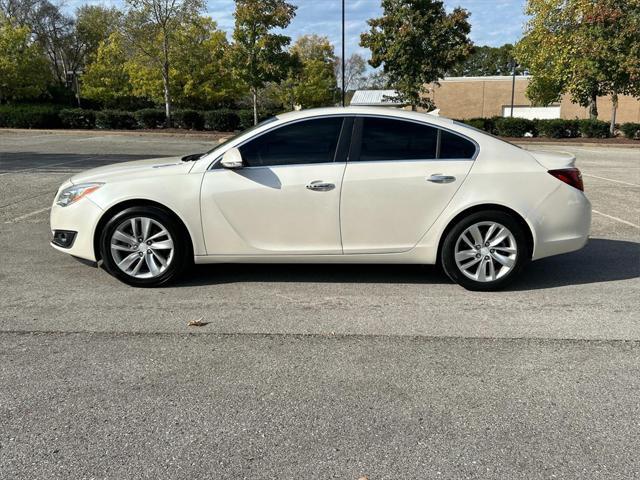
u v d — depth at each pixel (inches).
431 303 184.1
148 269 195.9
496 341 154.0
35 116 1198.3
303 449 105.2
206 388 127.7
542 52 1091.3
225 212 189.9
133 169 199.2
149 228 193.3
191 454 103.5
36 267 219.5
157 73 1387.8
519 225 192.2
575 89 1047.6
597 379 132.8
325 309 177.9
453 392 126.6
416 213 189.3
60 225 197.6
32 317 168.7
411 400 123.1
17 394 124.4
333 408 119.6
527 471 99.1
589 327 163.9
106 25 2219.5
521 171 190.2
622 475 98.0
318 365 139.3
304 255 192.9
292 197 188.2
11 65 1489.9
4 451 104.0
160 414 116.8
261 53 1056.8
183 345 150.3
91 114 1194.0
